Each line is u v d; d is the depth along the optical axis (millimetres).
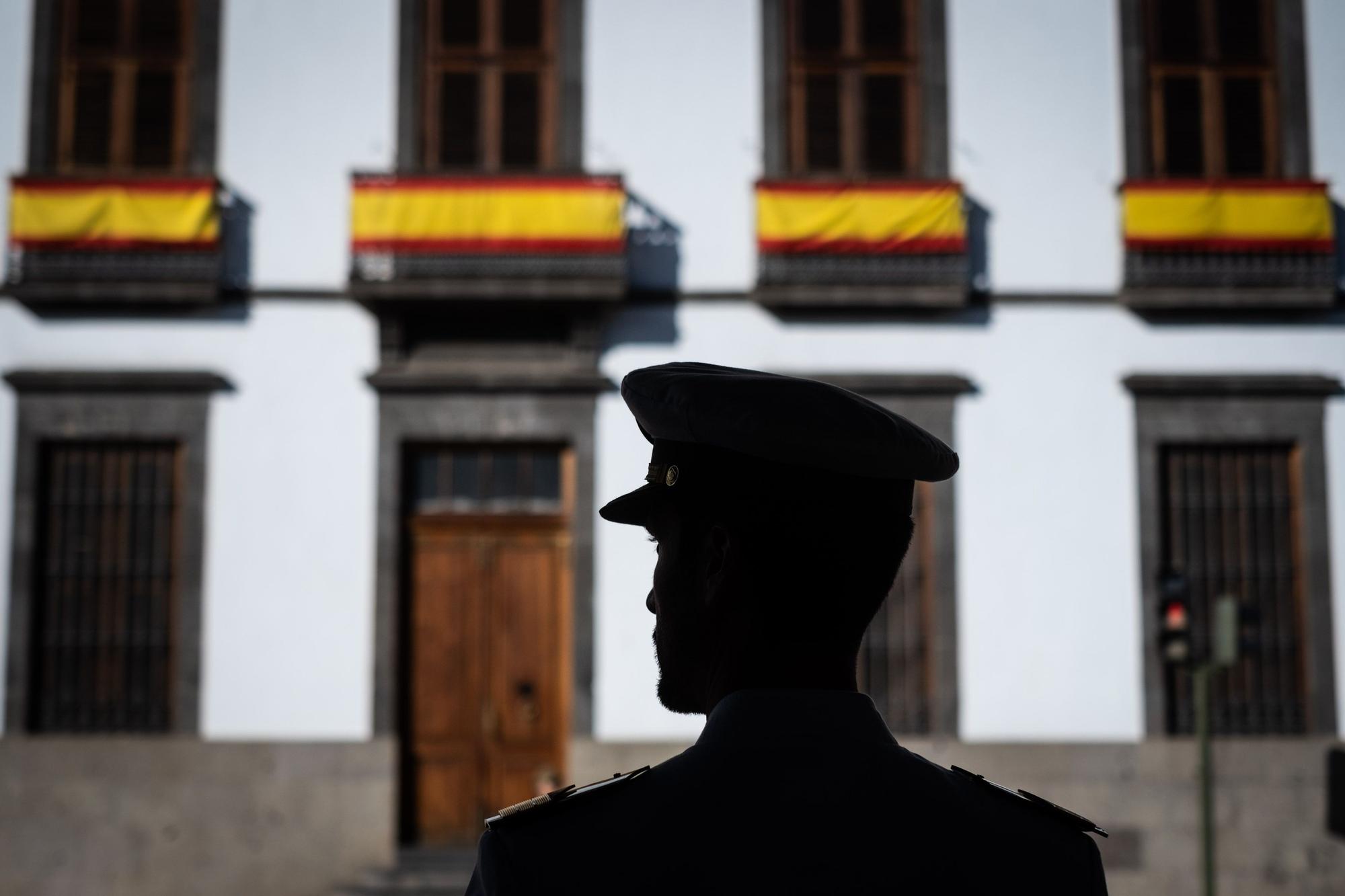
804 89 13359
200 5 13195
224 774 12422
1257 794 12594
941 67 13352
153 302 12812
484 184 12688
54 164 13156
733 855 1261
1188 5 13461
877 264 12867
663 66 13305
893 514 1422
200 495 12750
